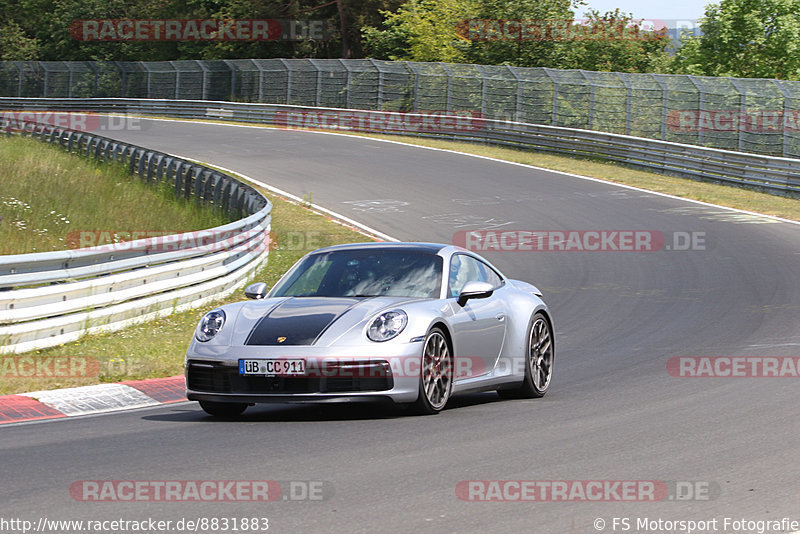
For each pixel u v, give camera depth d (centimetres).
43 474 1925
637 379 3375
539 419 2594
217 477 1892
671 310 5172
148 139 15600
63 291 3888
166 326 4412
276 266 6506
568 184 10600
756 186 10212
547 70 13625
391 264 2917
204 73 19250
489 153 13075
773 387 3130
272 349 2511
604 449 2178
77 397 2988
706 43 18150
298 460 2050
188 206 8488
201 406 2716
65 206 7825
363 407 2864
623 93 12588
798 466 2014
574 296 5725
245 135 15925
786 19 17475
